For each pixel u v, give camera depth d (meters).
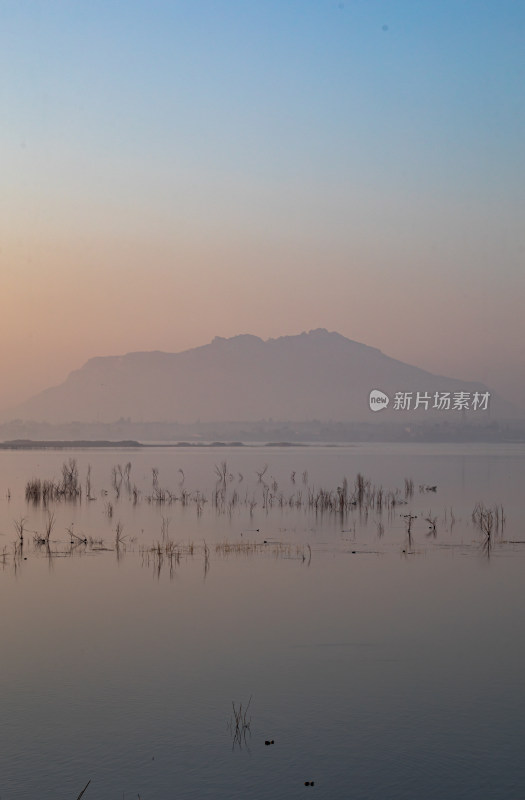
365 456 150.25
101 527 41.12
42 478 77.19
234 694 17.02
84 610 23.67
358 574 28.89
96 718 15.83
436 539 37.19
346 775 13.59
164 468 98.75
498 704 16.50
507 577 28.34
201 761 14.09
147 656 19.44
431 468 100.94
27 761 14.13
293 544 35.50
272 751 14.38
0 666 18.73
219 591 26.19
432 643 20.48
